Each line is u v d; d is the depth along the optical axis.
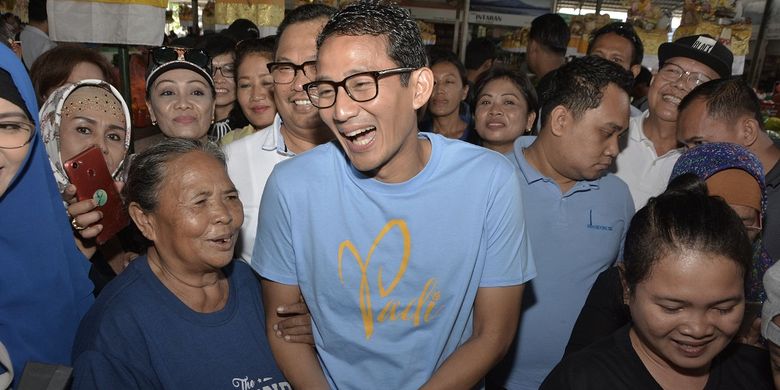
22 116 1.19
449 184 1.25
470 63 4.66
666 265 1.04
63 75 2.21
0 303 1.29
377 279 1.29
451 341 1.37
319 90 1.15
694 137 1.88
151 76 2.17
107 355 1.25
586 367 1.19
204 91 2.22
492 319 1.34
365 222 1.26
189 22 7.90
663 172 2.30
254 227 1.83
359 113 1.10
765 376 1.17
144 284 1.37
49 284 1.35
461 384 1.29
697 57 2.25
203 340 1.38
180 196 1.33
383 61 1.08
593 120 1.76
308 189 1.29
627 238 1.15
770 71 6.34
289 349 1.41
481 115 2.69
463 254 1.27
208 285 1.46
